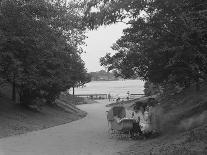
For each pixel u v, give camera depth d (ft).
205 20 38.40
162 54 47.57
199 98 69.15
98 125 90.89
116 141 58.70
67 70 117.29
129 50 57.82
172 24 40.78
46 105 122.83
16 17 80.64
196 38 39.55
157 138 52.65
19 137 62.28
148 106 70.38
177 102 78.48
